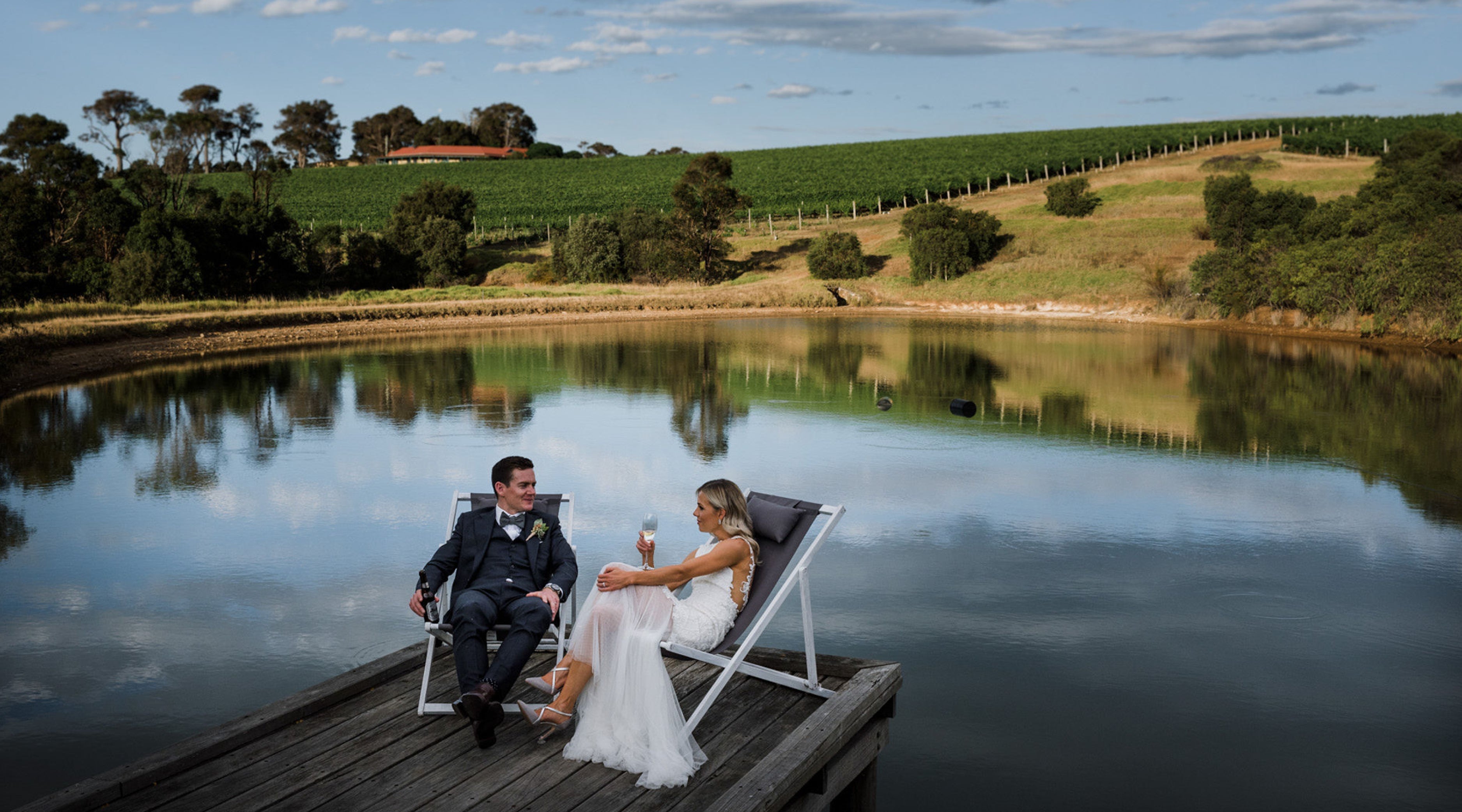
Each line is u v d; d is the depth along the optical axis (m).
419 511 9.52
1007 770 4.80
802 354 25.19
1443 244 27.25
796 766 3.53
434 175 99.06
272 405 16.30
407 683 4.52
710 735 4.00
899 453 12.34
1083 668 5.98
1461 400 16.83
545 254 64.06
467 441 13.07
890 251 54.19
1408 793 4.59
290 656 6.03
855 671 4.58
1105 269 44.09
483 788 3.53
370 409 15.94
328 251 53.19
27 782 4.52
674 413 15.52
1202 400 17.06
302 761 3.72
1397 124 85.81
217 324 31.23
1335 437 13.59
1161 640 6.43
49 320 28.47
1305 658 6.16
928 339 29.72
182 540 8.49
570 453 12.29
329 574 7.61
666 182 88.12
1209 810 4.44
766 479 10.90
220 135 55.97
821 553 8.27
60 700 5.39
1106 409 15.98
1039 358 24.09
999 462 11.89
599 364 22.70
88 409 15.97
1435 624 6.72
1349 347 26.38
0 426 14.34
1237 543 8.62
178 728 5.08
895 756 4.93
